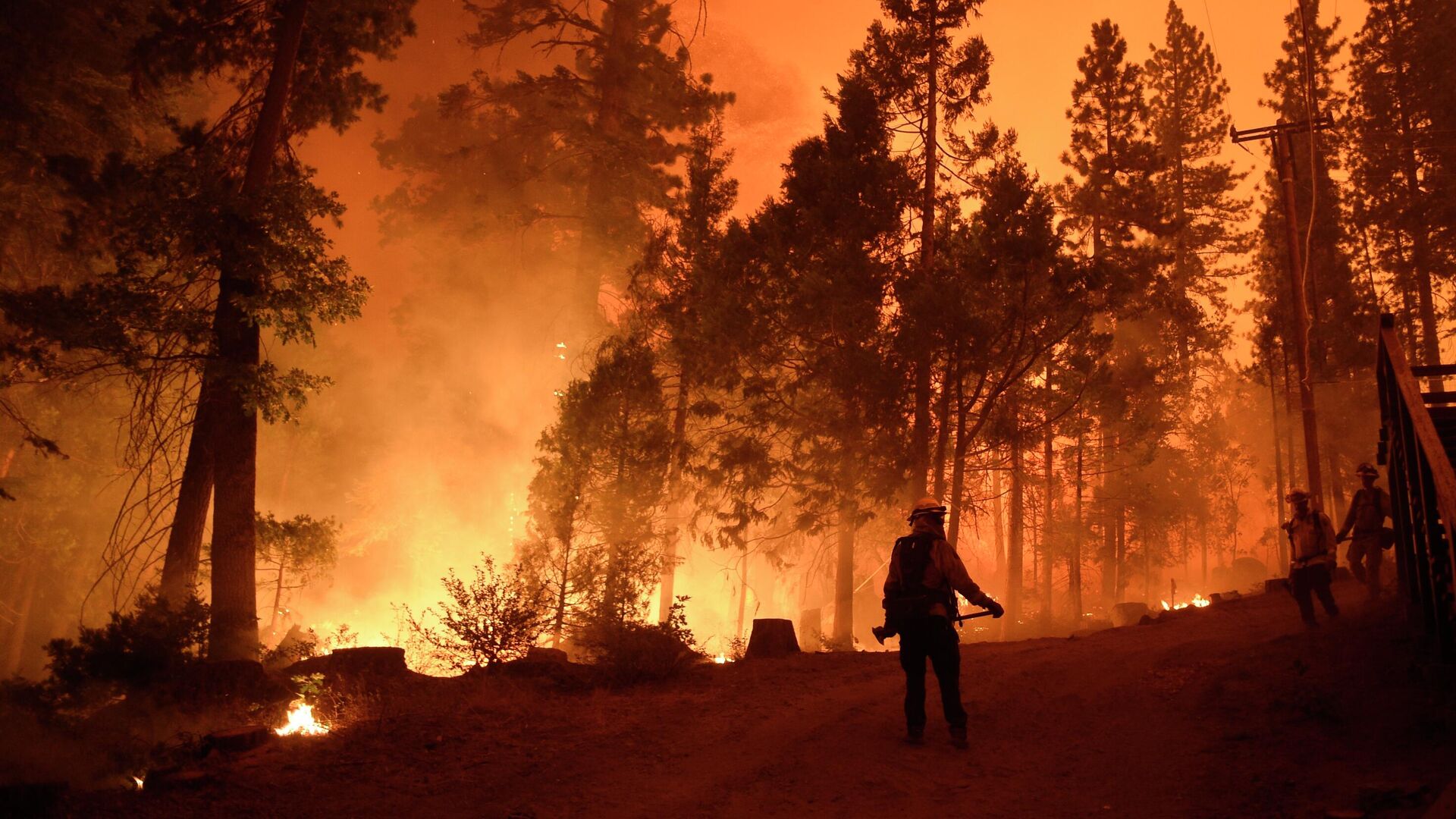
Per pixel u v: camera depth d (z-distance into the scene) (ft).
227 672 31.76
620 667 34.63
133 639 36.86
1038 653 36.09
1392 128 109.40
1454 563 20.29
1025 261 56.18
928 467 63.87
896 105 76.23
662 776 22.62
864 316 64.44
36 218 69.41
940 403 62.75
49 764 27.89
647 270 81.35
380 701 30.78
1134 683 28.43
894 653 39.63
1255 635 33.71
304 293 47.73
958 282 58.59
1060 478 93.50
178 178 47.80
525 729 27.35
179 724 29.63
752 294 68.23
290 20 55.62
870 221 67.36
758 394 68.54
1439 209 103.45
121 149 72.08
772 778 21.77
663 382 77.30
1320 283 108.68
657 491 64.80
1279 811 17.11
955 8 76.48
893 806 19.48
